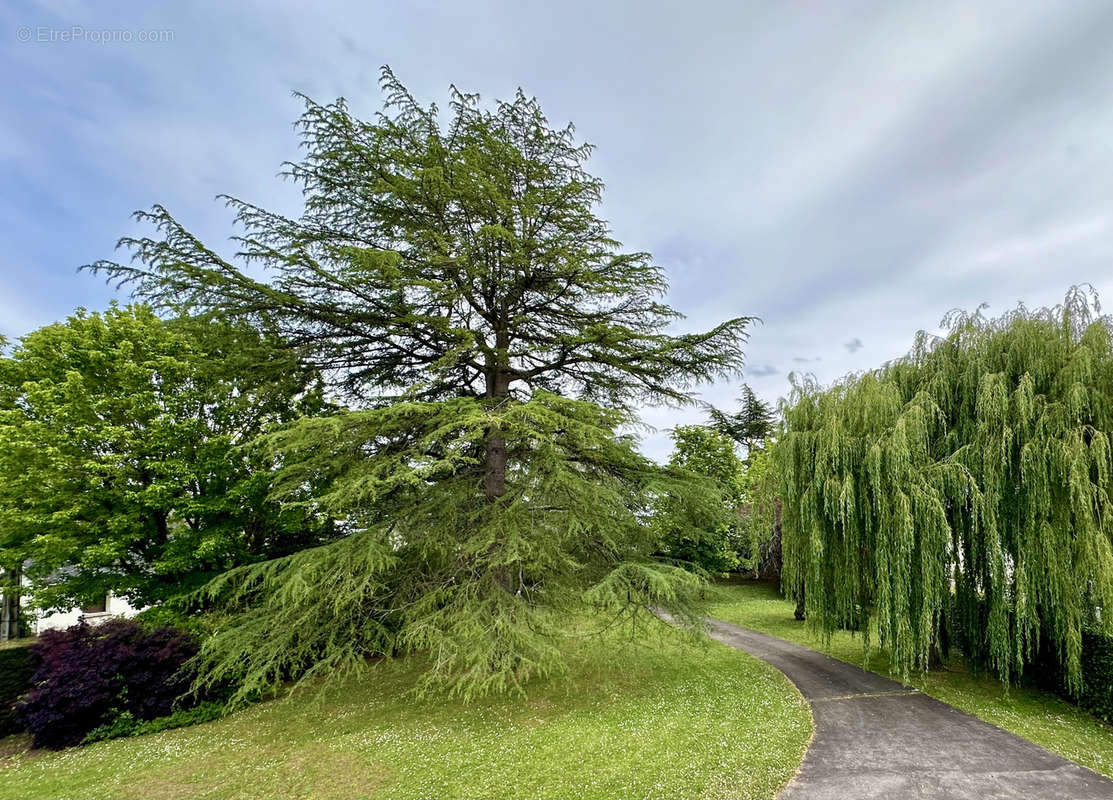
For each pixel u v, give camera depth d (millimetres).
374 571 7785
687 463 27359
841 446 9344
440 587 8375
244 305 8609
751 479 26609
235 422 12070
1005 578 8000
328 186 9820
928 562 8289
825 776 5535
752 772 5633
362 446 8898
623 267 10648
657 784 5348
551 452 8312
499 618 7266
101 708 8180
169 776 6219
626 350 10156
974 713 7863
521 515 8391
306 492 10938
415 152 9930
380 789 5516
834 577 9781
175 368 11070
